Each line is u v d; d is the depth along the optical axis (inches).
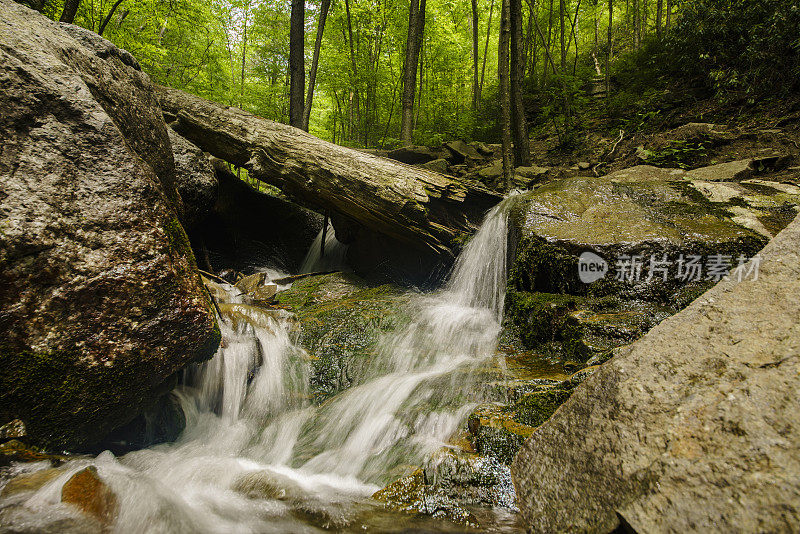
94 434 91.0
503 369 132.5
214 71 525.3
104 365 86.1
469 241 220.1
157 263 95.1
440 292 227.5
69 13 236.4
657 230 155.5
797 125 261.3
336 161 233.5
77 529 59.3
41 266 80.2
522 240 175.5
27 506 61.4
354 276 261.4
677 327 71.4
